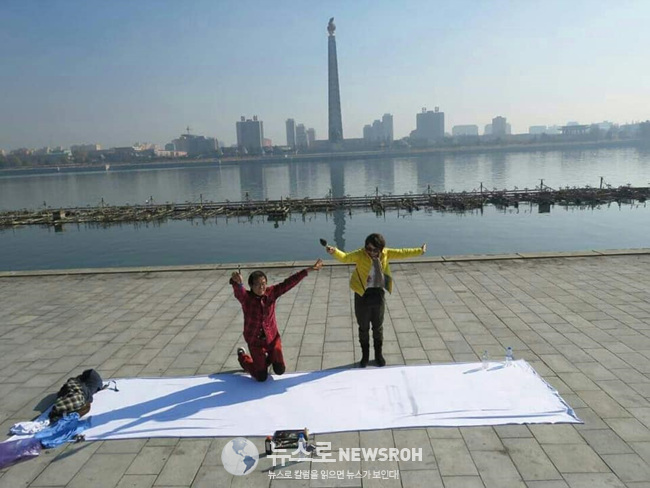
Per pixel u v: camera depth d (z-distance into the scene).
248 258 29.30
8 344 7.03
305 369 5.74
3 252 32.97
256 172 145.38
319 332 7.00
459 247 29.92
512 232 33.84
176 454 4.21
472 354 5.99
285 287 5.36
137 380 5.58
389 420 4.55
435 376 5.36
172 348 6.64
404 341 6.50
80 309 8.65
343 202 48.84
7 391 5.55
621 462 3.87
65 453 4.28
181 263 28.58
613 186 61.53
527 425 4.41
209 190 83.25
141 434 4.49
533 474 3.77
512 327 6.87
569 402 4.78
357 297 5.56
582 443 4.12
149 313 8.26
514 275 9.71
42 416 4.91
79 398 4.91
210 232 38.41
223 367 5.94
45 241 36.66
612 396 4.87
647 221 35.84
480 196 48.12
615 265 10.20
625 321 6.93
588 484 3.64
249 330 5.29
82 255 31.50
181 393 5.23
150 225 42.47
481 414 4.59
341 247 31.41
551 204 45.16
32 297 9.54
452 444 4.18
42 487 3.85
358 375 5.46
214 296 9.11
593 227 34.38
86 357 6.45
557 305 7.75
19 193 88.75
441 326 7.02
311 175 118.00
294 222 41.62
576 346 6.12
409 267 10.70
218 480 3.86
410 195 50.88
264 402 4.96
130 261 29.45
